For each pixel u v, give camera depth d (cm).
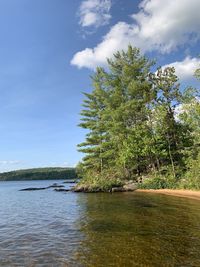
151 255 1029
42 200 3562
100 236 1337
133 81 5472
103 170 5616
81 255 1052
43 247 1180
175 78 5041
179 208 2173
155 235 1323
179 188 3991
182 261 959
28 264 970
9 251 1134
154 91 5191
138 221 1688
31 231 1523
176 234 1328
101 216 1934
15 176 18975
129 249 1110
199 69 3888
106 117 5709
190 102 4088
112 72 6003
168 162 5097
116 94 5694
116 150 5534
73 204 2859
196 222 1598
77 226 1609
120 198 3219
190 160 4034
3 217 2103
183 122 4719
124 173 5166
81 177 6375
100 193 4319
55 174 18888
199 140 4103
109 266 930
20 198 4053
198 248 1098
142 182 4659
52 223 1752
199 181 3628
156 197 3102
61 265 951
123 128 5244
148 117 4941
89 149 5906
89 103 6159
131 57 5784
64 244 1217
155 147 4741
